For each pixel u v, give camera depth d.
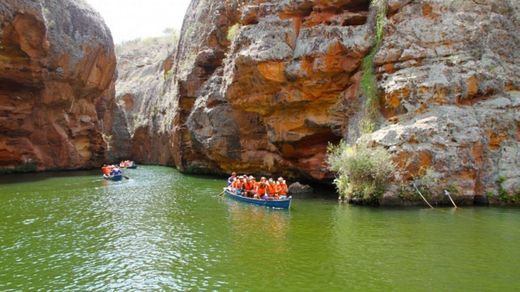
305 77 26.36
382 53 23.89
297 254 14.18
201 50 42.25
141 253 14.70
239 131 35.12
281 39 27.05
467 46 22.44
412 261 13.24
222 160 37.34
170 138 49.47
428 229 16.59
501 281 11.63
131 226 18.48
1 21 32.78
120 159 62.38
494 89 21.91
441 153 20.44
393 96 22.61
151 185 32.44
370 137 22.05
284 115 29.16
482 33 22.56
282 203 21.62
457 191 20.36
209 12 43.53
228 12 39.03
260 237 16.33
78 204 23.92
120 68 81.56
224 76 33.06
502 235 15.66
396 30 23.94
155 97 62.38
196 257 14.17
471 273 12.21
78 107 48.53
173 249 15.09
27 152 42.44
